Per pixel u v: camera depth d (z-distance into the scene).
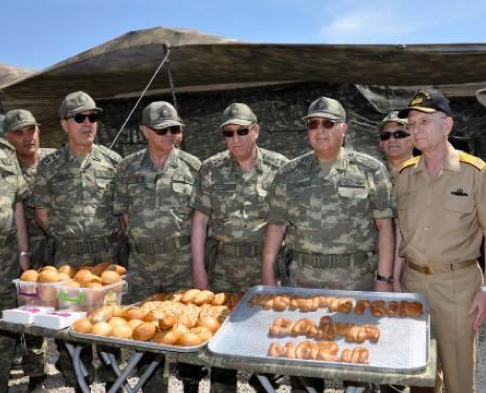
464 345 3.03
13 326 2.78
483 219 2.95
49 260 4.19
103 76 6.70
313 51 5.50
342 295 2.91
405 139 4.02
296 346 2.29
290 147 7.15
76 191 4.06
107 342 2.54
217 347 2.36
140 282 3.85
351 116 6.88
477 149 6.90
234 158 3.77
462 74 6.04
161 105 3.81
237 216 3.67
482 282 3.10
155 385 3.40
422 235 3.05
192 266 3.80
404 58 5.46
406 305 2.67
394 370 2.06
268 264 3.38
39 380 4.09
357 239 3.20
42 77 6.50
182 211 3.84
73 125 3.98
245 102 7.41
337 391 4.14
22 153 4.62
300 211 3.26
